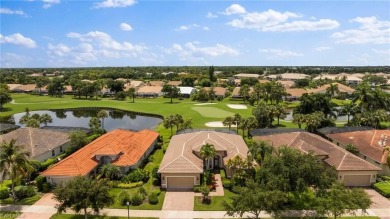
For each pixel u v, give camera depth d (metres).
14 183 46.50
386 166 50.91
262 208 32.38
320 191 36.62
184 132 69.00
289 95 146.38
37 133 61.06
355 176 47.66
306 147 54.00
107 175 48.81
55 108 132.62
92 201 34.16
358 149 57.69
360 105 90.56
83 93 167.50
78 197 33.62
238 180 45.62
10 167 41.72
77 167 47.84
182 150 51.97
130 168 52.94
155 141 69.81
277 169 38.06
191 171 46.19
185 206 41.06
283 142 59.84
